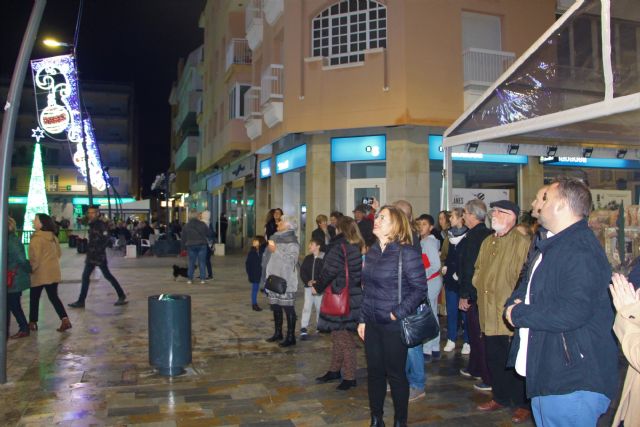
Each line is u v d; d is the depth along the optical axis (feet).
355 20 52.39
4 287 18.51
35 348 23.26
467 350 22.52
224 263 64.59
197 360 21.57
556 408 8.87
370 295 13.98
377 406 14.15
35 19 19.17
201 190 132.16
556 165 53.93
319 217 26.76
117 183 203.41
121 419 15.37
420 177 50.31
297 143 58.95
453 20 50.16
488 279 15.90
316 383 18.71
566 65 20.86
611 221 27.53
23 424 14.94
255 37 69.21
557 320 8.55
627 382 8.70
